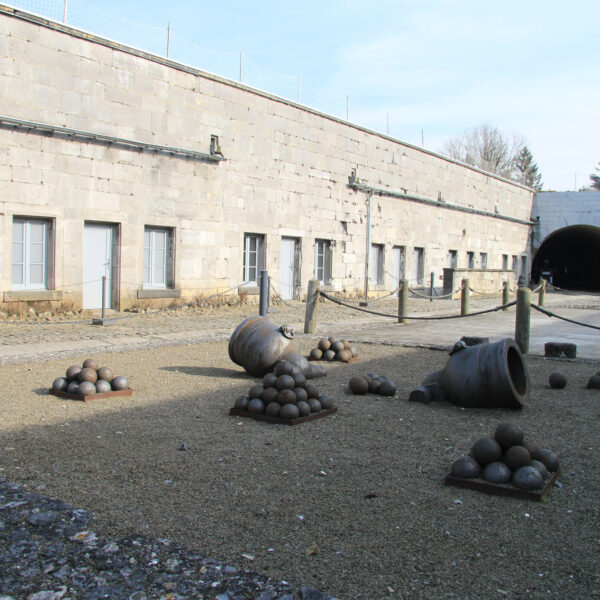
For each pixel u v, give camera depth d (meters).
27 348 11.35
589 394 8.50
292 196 22.61
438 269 32.44
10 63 14.46
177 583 3.26
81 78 15.90
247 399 7.10
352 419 7.03
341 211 25.11
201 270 19.38
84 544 3.69
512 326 17.00
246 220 20.78
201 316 17.55
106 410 7.22
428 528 4.13
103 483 4.84
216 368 10.15
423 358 11.39
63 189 15.62
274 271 22.02
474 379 7.50
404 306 17.28
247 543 3.86
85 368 8.05
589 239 46.97
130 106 17.09
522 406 7.46
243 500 4.56
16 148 14.67
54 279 15.55
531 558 3.72
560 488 4.92
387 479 5.07
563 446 6.07
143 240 17.69
